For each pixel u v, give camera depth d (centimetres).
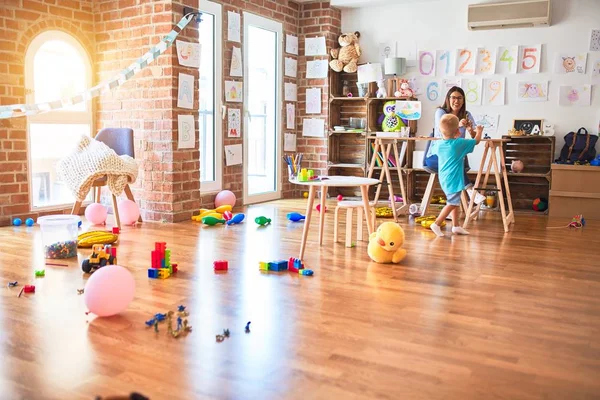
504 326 280
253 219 585
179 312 290
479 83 704
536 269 392
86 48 594
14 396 201
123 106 582
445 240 489
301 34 779
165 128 553
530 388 213
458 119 566
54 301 308
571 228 555
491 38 696
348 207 450
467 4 704
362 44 770
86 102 596
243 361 234
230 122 674
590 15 650
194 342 254
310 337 262
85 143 511
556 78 670
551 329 277
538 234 521
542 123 673
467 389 212
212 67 643
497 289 343
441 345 254
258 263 398
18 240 463
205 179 654
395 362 235
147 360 234
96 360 233
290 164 432
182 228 526
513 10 668
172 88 546
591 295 334
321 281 355
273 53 743
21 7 534
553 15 665
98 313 281
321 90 769
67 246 404
